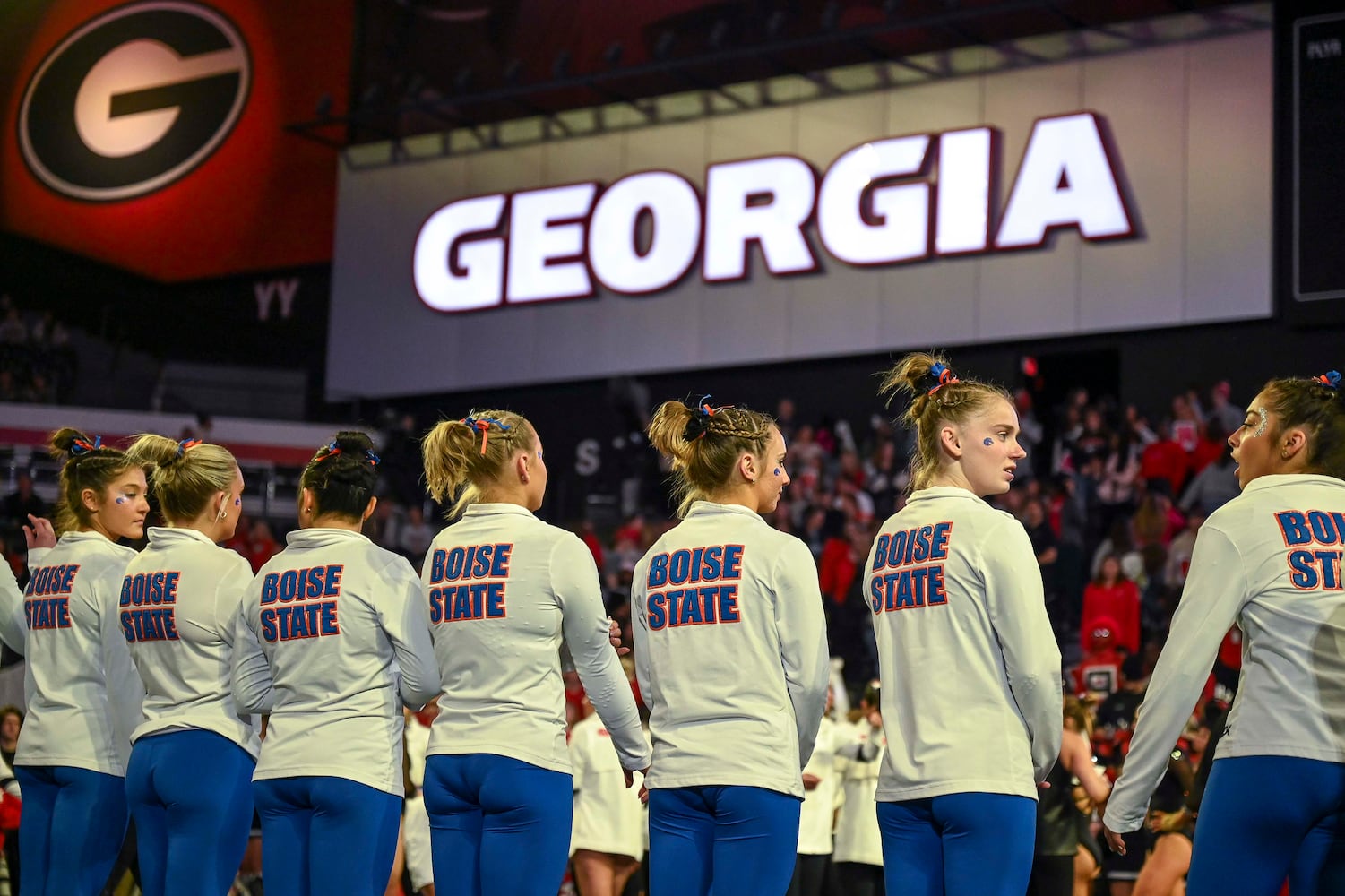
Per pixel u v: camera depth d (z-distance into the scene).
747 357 15.19
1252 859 2.96
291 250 18.05
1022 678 3.05
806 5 14.98
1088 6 13.57
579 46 16.44
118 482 4.45
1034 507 12.60
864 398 14.61
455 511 3.79
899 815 3.18
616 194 16.05
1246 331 12.77
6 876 6.93
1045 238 13.66
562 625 3.56
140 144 18.95
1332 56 12.31
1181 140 13.09
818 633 3.37
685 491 3.88
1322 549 3.02
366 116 17.33
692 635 3.40
